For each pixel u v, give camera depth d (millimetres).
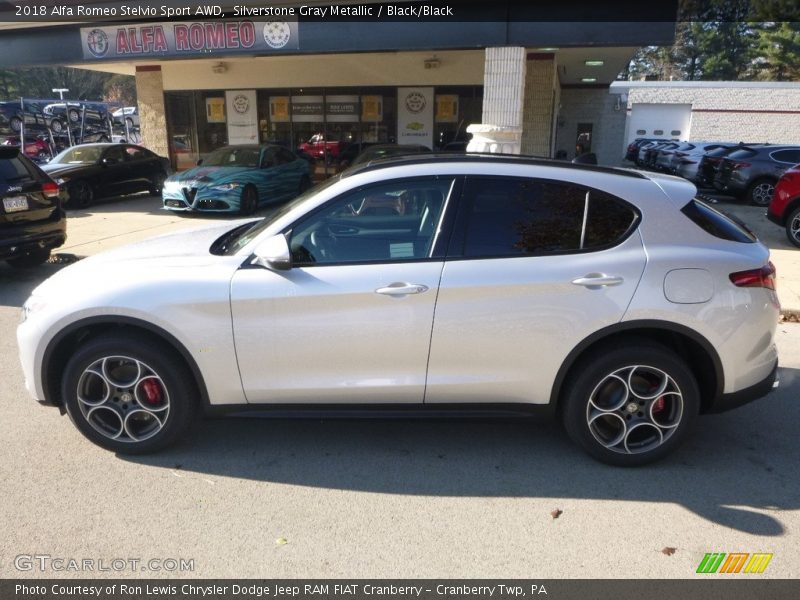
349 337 3414
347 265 3439
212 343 3436
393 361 3451
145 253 3883
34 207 7598
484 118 10664
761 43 41094
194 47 12000
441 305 3371
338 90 17953
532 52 14469
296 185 14984
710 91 38188
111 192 15094
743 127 38094
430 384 3477
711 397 3584
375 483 3455
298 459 3705
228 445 3863
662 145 28453
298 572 2766
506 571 2775
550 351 3408
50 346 3535
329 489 3395
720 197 17578
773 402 4539
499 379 3465
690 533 3035
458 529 3061
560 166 3568
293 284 3396
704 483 3469
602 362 3424
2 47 13375
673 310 3348
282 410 3584
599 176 3533
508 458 3732
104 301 3424
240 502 3268
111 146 15508
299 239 3508
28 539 2951
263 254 3322
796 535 3021
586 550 2912
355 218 3502
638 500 3303
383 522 3113
